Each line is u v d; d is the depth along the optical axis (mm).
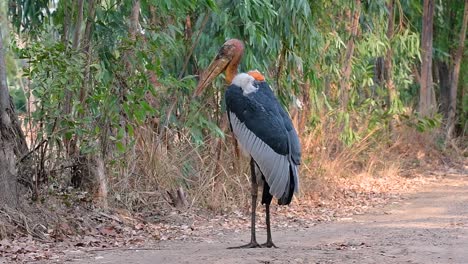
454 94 31062
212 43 16172
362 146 22078
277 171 10781
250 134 10961
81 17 14047
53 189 13539
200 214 15383
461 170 25469
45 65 12891
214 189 16078
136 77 13734
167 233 13344
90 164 14109
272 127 10859
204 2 14820
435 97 32781
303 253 10461
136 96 13578
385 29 23797
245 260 9875
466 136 31219
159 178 15422
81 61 13219
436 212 16141
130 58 14141
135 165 15148
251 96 11102
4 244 11539
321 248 11141
